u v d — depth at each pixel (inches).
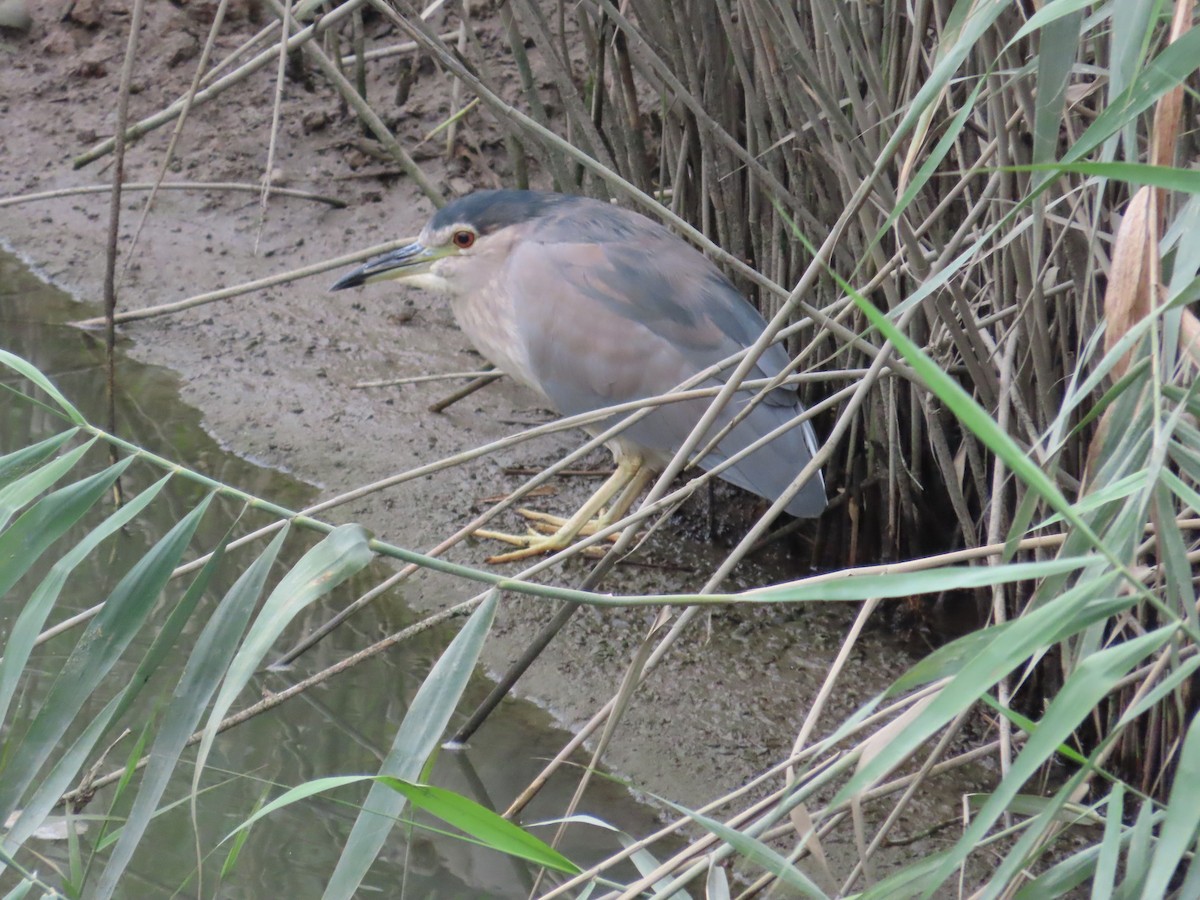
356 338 401.7
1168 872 106.6
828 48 238.7
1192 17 152.9
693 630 286.0
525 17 290.8
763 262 308.0
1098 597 131.8
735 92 293.6
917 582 121.6
